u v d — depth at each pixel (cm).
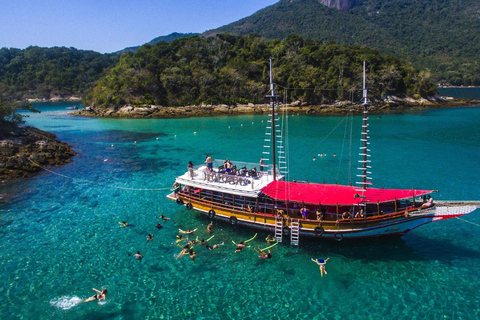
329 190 2781
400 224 2527
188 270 2362
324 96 12669
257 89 13050
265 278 2261
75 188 4112
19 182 4334
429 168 4641
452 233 2812
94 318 1917
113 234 2905
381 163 4972
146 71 13150
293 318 1894
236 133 7956
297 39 15525
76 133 8219
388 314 1903
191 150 6172
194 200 3098
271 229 2727
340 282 2202
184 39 15750
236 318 1905
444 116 9950
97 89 13788
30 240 2806
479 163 4822
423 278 2219
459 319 1845
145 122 10119
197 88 13025
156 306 2009
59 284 2222
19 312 1969
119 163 5300
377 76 12950
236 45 15975
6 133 5991
